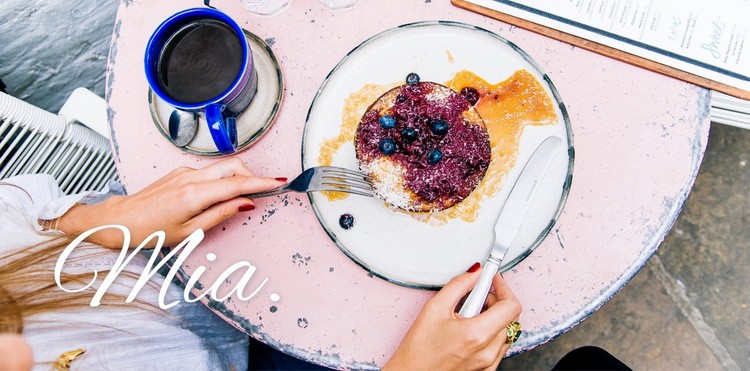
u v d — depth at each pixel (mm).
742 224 1173
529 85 663
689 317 1171
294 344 676
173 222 672
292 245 687
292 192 694
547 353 1197
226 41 641
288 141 701
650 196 652
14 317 619
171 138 707
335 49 709
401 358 630
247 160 702
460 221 655
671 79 667
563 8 678
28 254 668
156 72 639
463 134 649
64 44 1078
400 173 653
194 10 634
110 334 709
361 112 685
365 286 673
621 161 659
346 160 680
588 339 1192
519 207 639
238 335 859
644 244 646
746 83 656
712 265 1175
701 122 657
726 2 670
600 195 656
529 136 658
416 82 668
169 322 769
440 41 680
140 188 728
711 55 663
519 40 686
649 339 1176
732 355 1152
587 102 670
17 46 1040
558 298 650
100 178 1011
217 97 614
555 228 656
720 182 1189
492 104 668
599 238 651
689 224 1192
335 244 666
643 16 672
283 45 714
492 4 686
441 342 610
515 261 635
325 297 677
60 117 912
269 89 702
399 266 655
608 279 646
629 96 667
